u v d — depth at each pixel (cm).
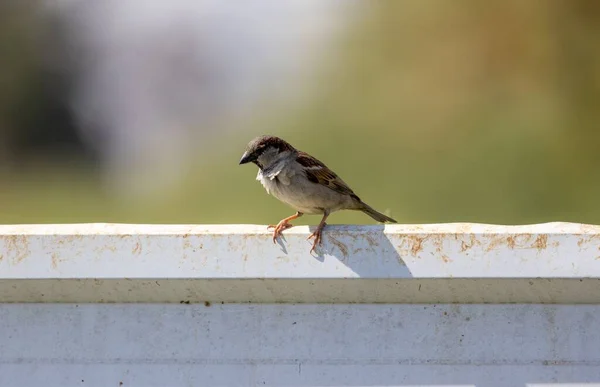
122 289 431
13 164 2392
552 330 425
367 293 429
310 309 435
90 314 439
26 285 431
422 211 1485
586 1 1650
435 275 417
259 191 1580
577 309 424
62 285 430
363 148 1678
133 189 2078
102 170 2291
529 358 425
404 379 427
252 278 423
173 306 438
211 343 435
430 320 430
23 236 428
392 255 421
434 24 1744
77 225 452
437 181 1524
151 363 435
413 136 1634
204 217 1594
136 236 426
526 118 1586
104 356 437
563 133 1549
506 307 427
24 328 440
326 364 430
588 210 1407
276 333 434
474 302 429
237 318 436
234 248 424
